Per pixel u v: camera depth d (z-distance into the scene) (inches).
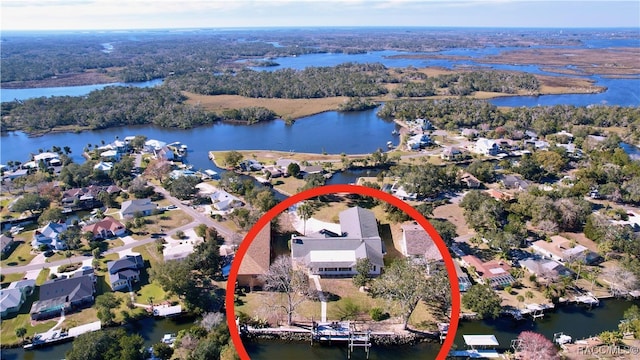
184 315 2551.7
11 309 2564.0
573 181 4414.4
